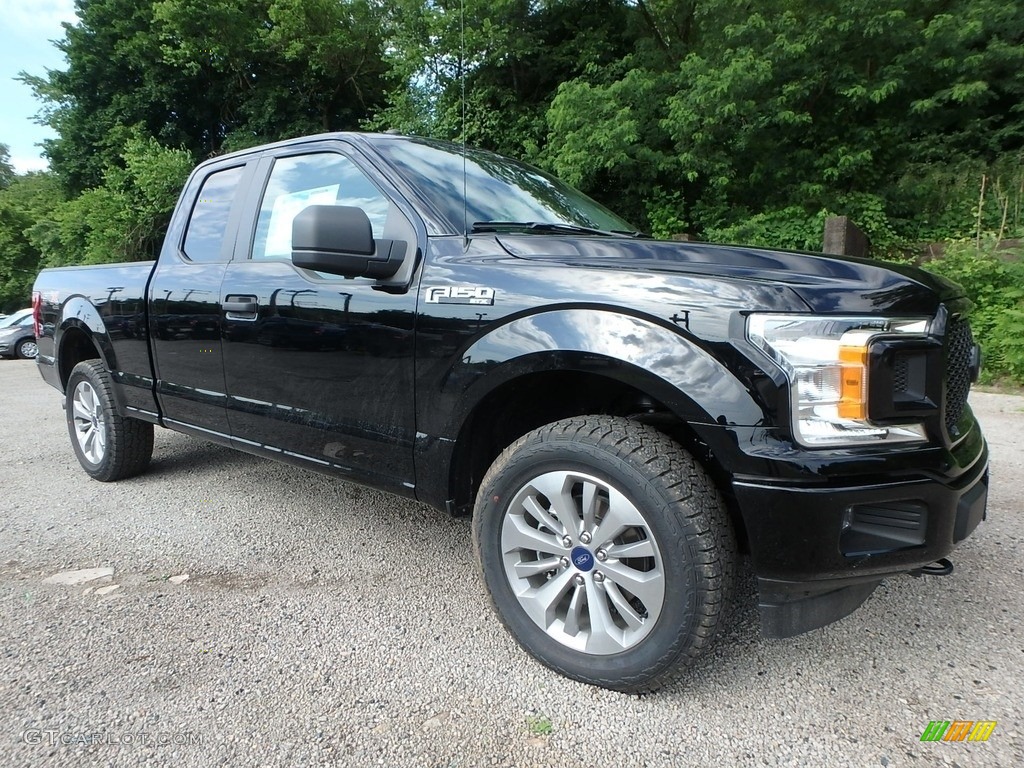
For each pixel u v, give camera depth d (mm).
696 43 12609
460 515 2375
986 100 11484
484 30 12930
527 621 2129
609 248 2156
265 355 2881
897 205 11727
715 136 11297
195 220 3520
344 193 2783
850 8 10703
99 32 21016
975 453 2002
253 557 3053
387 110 14539
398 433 2414
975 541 3080
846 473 1700
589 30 13531
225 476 4336
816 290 1781
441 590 2717
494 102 13805
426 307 2289
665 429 2168
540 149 13031
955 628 2352
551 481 2039
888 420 1747
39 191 36250
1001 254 7699
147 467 4301
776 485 1719
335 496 3924
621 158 10844
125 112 21594
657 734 1823
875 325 1758
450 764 1714
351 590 2721
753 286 1803
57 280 4449
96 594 2684
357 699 1988
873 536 1798
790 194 11883
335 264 2258
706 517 1812
